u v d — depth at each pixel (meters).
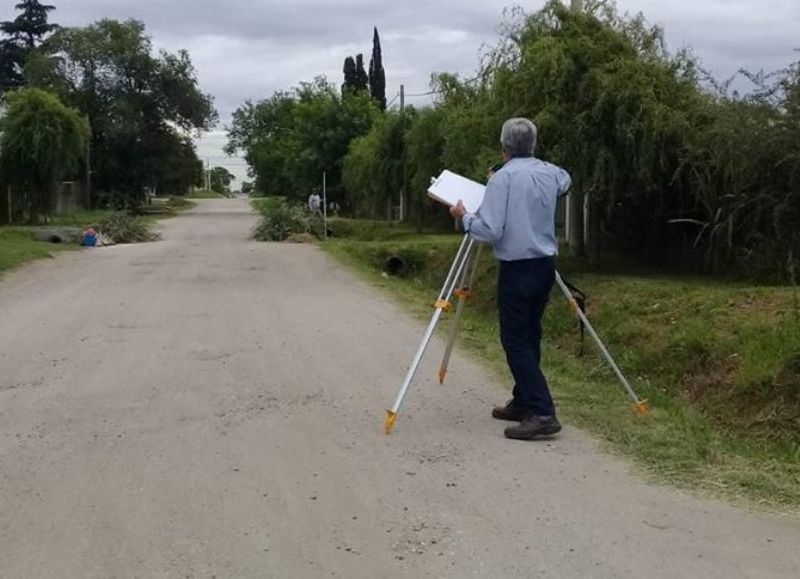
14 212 35.94
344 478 5.63
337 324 11.65
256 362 9.18
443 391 7.86
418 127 29.42
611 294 13.51
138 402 7.55
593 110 15.03
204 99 60.62
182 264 20.48
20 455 6.12
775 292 11.38
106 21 57.44
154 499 5.29
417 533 4.79
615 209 17.09
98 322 11.80
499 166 6.42
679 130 14.54
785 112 13.05
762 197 13.28
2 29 79.62
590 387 8.16
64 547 4.63
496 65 16.83
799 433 7.74
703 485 5.45
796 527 4.82
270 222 30.94
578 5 16.52
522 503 5.18
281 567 4.39
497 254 6.28
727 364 9.37
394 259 23.62
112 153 57.59
